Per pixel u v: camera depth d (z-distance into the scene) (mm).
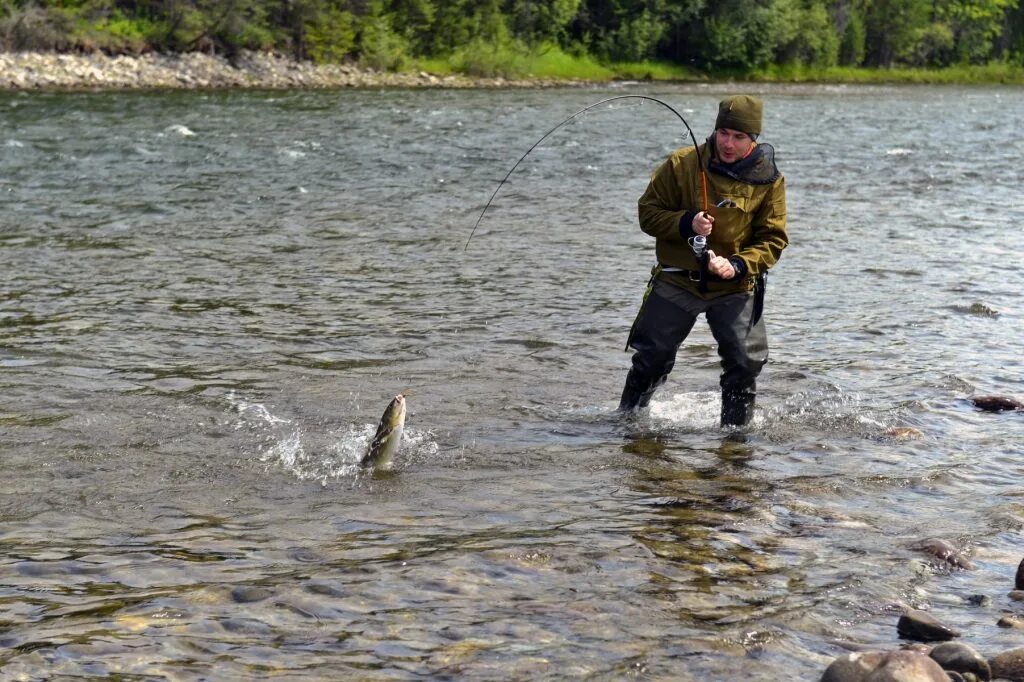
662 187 5684
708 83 61875
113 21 44938
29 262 10484
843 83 68812
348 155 21203
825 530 4336
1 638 3328
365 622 3457
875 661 2973
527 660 3191
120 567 3938
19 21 41375
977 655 3109
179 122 27406
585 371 7082
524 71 56156
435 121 29875
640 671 3125
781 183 5637
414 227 13148
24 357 7117
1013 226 13555
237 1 46344
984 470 5199
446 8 55438
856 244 12172
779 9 67625
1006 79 77562
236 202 15008
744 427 5898
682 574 3863
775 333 8117
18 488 4863
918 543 4152
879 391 6605
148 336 7773
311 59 49625
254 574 3863
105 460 5266
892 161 21891
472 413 6145
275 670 3129
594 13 64562
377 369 7055
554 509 4609
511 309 8875
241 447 5504
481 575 3838
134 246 11516
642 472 5148
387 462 5203
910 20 75312
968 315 8680
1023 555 4102
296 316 8508
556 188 17203
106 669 3127
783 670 3150
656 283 5887
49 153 20188
